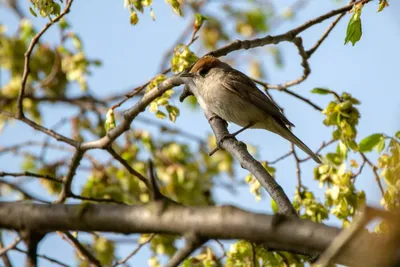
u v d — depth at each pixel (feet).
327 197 35.27
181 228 20.66
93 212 22.43
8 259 32.50
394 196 30.27
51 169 52.06
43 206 23.34
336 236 18.70
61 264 31.14
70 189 37.68
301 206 36.55
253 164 31.07
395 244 16.01
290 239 19.21
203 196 49.29
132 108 37.06
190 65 39.01
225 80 43.57
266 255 34.04
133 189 46.55
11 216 23.52
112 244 46.11
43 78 60.34
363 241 17.49
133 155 49.21
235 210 20.16
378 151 33.58
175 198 48.96
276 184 29.12
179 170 48.83
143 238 41.39
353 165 35.42
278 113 44.01
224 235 20.11
